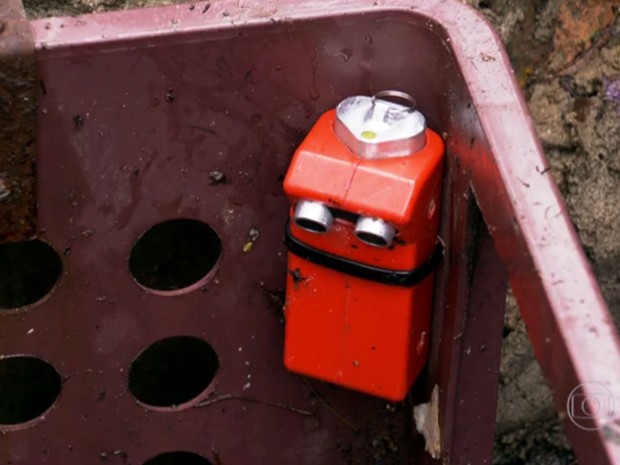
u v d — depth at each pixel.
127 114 0.48
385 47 0.48
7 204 0.48
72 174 0.48
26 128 0.46
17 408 0.69
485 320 0.49
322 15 0.47
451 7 0.47
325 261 0.49
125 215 0.50
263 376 0.56
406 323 0.50
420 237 0.48
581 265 0.39
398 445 0.59
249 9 0.48
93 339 0.53
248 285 0.54
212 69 0.48
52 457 0.56
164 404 0.70
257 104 0.49
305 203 0.47
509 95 0.44
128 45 0.46
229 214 0.52
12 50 0.45
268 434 0.58
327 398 0.57
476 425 0.52
